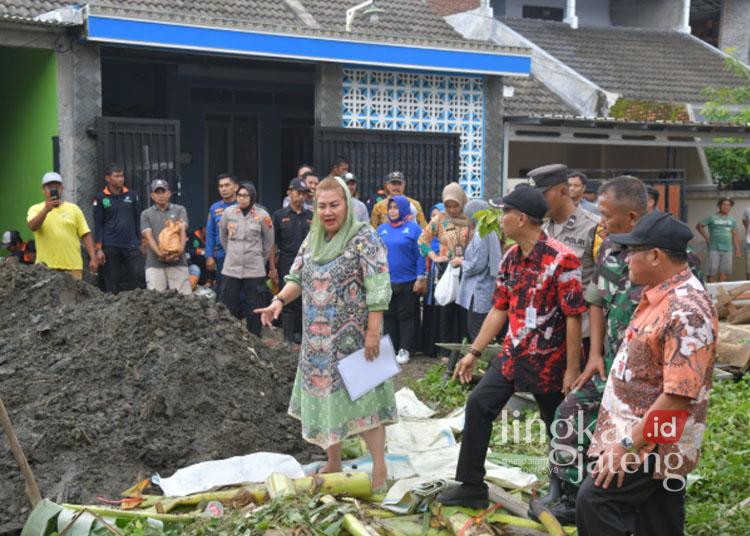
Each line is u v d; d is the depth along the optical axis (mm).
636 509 4242
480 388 5441
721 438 6828
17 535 5312
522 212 5293
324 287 5637
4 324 7688
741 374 9352
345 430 5656
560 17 27250
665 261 4035
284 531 4930
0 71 14617
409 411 7926
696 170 20781
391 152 15109
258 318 10812
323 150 14562
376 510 5457
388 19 17594
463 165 16172
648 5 27219
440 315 10680
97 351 6855
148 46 13000
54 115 12859
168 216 11211
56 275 8234
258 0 16312
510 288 5457
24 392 6531
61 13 12367
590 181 11727
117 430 6215
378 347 5652
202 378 6781
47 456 5934
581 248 5930
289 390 7375
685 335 3887
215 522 5125
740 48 27453
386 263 5664
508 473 6105
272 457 6109
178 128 13211
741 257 19562
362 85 15133
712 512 5387
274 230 11289
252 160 18844
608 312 5066
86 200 12969
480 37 21266
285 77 18391
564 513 5266
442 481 5480
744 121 18562
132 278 12281
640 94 21641
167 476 6105
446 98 15867
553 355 5352
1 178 15016
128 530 5082
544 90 19516
